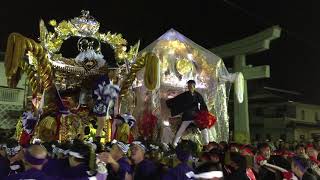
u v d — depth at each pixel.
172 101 10.86
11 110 19.23
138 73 11.65
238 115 18.14
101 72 10.33
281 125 33.78
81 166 4.44
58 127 9.39
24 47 8.73
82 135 9.68
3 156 5.77
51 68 9.70
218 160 6.23
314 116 35.59
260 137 35.06
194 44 12.39
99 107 9.45
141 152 5.91
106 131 9.73
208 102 12.10
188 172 5.57
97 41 10.76
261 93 30.17
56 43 10.27
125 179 5.43
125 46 10.92
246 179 5.77
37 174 3.90
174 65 11.80
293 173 6.74
